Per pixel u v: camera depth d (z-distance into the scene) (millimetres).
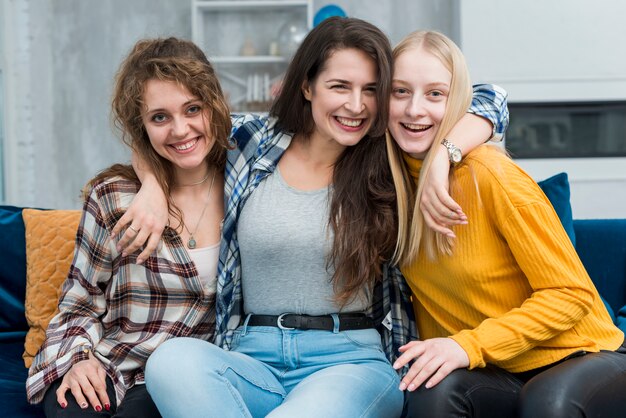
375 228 1766
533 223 1583
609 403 1460
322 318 1772
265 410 1681
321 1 5746
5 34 5504
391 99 1744
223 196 1928
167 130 1775
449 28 5719
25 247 2418
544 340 1559
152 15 5820
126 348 1826
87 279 1867
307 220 1778
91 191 1891
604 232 2453
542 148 5336
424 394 1488
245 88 5805
